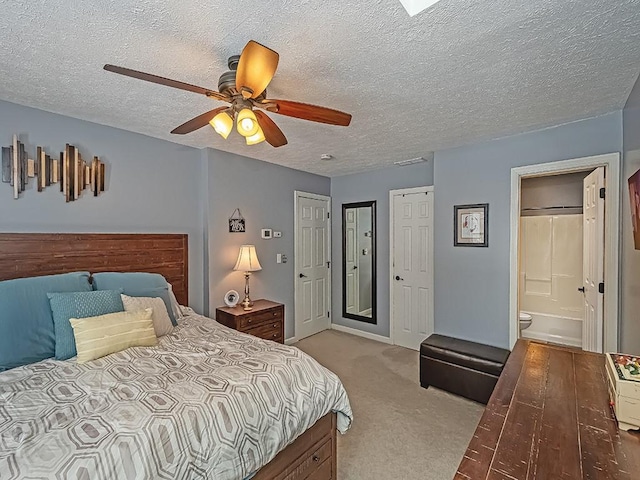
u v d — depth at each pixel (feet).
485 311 10.08
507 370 4.97
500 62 5.49
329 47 5.03
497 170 9.77
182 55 5.29
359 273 15.23
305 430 5.22
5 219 7.23
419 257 13.15
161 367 5.31
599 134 8.01
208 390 4.53
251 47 3.90
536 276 14.82
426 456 6.73
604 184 8.21
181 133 6.19
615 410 3.55
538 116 7.95
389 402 8.96
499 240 9.78
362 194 15.02
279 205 13.58
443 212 10.94
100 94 6.82
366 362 11.85
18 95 6.89
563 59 5.39
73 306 6.28
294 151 11.30
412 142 10.09
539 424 3.47
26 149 7.48
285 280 13.89
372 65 5.57
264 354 5.88
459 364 9.14
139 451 3.50
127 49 5.13
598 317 8.45
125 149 9.17
